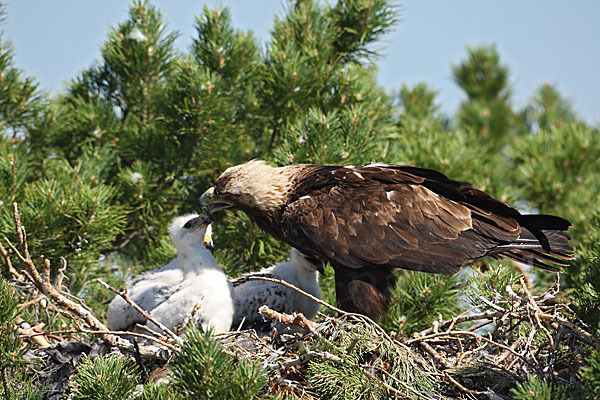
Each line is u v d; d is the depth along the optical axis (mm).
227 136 14625
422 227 11234
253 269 13820
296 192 11891
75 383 9445
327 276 13477
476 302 11453
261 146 15180
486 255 11500
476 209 11500
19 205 12234
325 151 13172
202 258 11570
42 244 12289
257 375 8352
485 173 15969
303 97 14539
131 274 13594
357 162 13352
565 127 19422
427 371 10062
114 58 15039
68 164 13516
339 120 14180
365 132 13602
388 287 11461
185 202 14617
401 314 12227
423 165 15383
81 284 12773
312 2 15641
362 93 14680
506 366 10148
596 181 17750
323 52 14859
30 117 14195
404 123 17156
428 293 12352
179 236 11703
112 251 14266
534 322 10203
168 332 9914
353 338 9844
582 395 8609
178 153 14555
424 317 12391
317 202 11508
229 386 8266
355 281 11266
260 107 14836
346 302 11266
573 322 10273
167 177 14320
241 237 13859
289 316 10000
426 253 11156
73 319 10352
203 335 8539
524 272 14016
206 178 14836
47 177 14000
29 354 10133
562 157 18078
